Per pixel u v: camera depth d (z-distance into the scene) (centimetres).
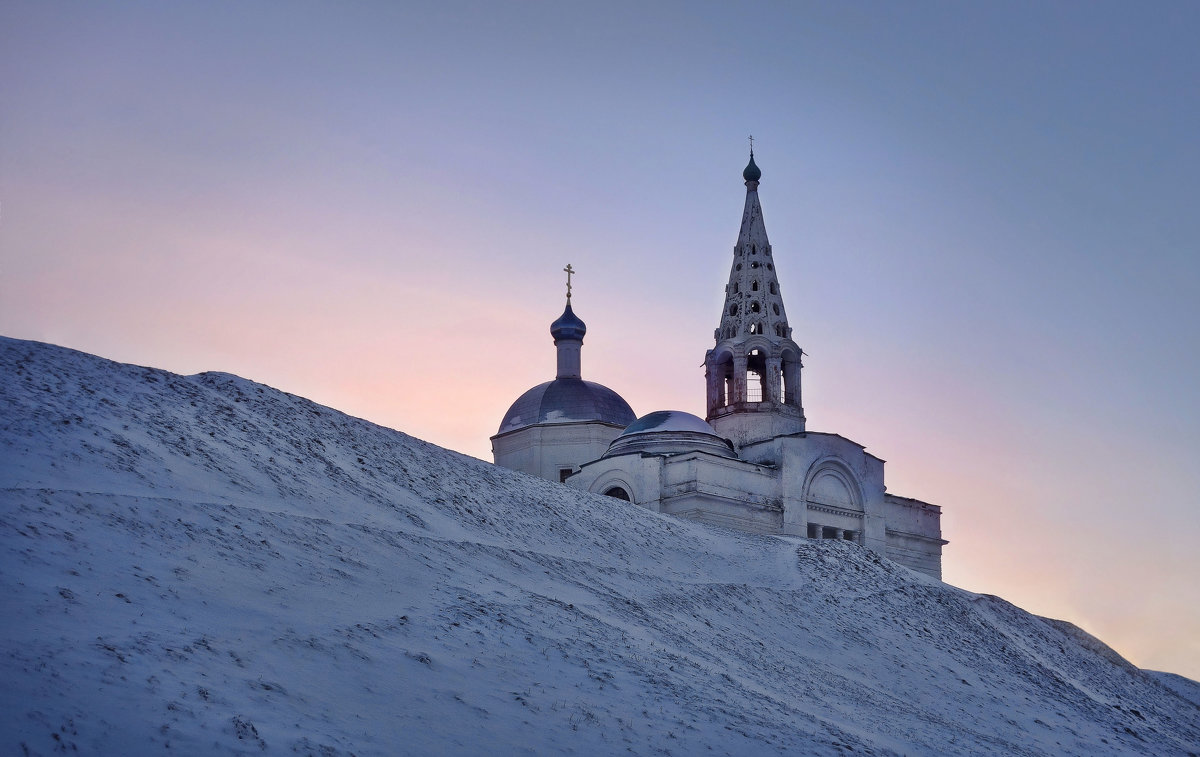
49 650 1794
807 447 7281
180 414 3606
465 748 1998
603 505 5178
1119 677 5534
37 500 2439
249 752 1691
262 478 3378
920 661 4447
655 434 7200
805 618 4481
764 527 6938
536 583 3462
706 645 3491
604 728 2305
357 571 2855
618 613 3444
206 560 2500
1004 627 5572
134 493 2759
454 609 2781
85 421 3122
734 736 2473
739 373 7750
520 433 8081
